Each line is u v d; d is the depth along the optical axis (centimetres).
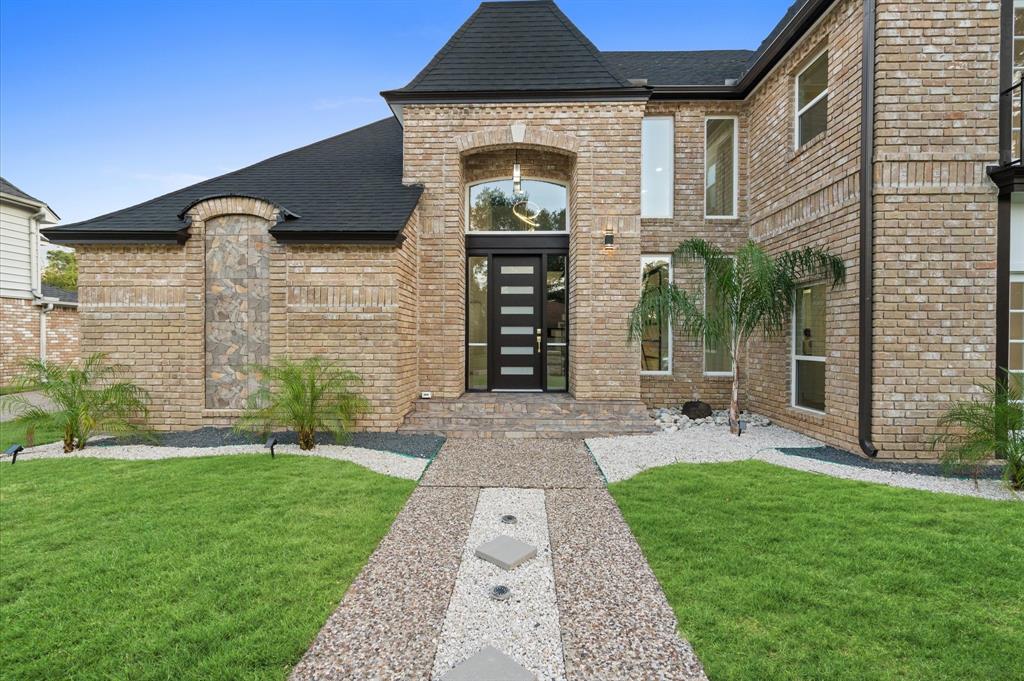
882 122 555
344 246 687
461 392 817
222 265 709
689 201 920
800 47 708
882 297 556
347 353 686
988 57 547
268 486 453
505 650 227
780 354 752
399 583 287
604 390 782
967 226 550
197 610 253
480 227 902
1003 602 261
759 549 326
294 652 222
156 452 593
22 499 419
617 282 786
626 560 317
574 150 789
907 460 553
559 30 861
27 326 1438
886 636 232
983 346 548
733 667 212
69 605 258
